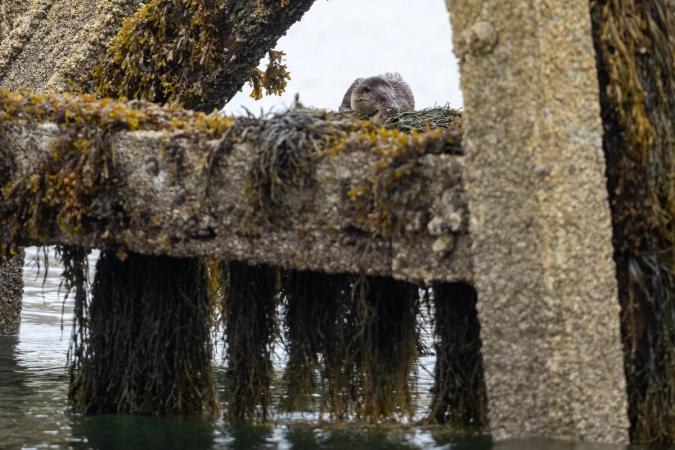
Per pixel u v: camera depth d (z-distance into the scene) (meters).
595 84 11.27
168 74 20.73
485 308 11.34
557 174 10.91
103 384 15.30
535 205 10.94
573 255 11.02
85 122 14.08
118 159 13.72
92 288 15.45
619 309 11.34
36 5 23.23
